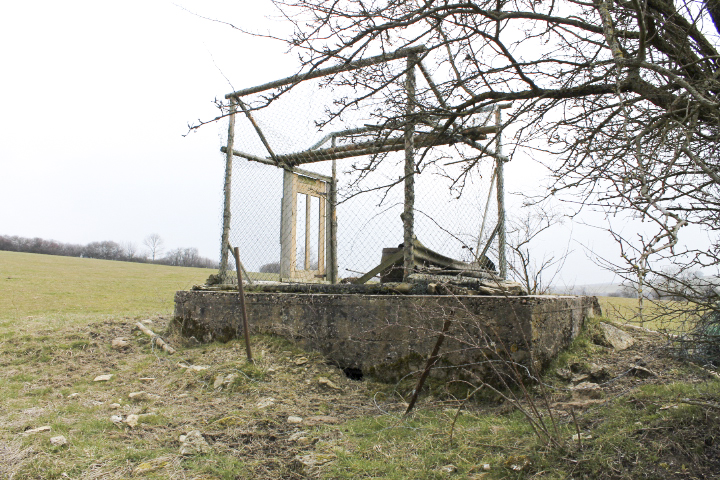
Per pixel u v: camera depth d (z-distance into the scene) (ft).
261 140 26.73
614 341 21.65
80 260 144.66
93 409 17.07
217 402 17.56
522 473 11.27
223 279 26.30
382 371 19.06
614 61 11.35
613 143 12.48
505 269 26.22
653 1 12.76
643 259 8.29
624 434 11.94
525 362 16.56
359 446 13.75
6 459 12.80
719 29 13.33
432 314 18.20
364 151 25.16
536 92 13.85
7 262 100.37
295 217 29.53
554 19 12.82
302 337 21.26
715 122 11.73
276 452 13.57
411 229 20.40
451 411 15.76
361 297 19.89
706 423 11.65
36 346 24.25
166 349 23.66
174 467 12.64
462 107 14.47
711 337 12.04
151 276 94.68
